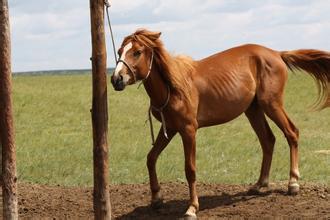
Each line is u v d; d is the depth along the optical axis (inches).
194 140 344.5
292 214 345.7
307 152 627.2
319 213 345.7
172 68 335.0
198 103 354.3
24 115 1007.6
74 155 613.9
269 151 399.2
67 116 1021.2
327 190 396.8
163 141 360.8
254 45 398.6
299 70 407.2
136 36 326.3
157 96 337.4
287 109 1123.9
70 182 474.9
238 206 367.2
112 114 1040.8
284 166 538.6
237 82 369.7
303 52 402.3
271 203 370.9
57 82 1710.1
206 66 365.4
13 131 286.4
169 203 381.1
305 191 394.9
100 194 292.8
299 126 899.4
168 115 341.1
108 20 295.7
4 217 287.7
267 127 400.8
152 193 364.8
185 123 340.8
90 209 372.2
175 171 517.0
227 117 370.3
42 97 1245.1
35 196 403.2
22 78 2032.5
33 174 506.3
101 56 286.5
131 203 384.5
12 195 287.0
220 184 435.8
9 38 281.9
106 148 292.2
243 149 650.2
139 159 592.1
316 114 1056.2
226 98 364.2
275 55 394.6
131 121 951.0
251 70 382.3
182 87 338.0
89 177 495.8
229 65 373.1
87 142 721.0
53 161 574.6
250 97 379.6
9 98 282.8
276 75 386.6
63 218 354.6
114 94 1342.3
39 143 703.7
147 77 331.9
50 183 470.9
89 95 1334.9
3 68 280.5
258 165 553.0
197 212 356.5
